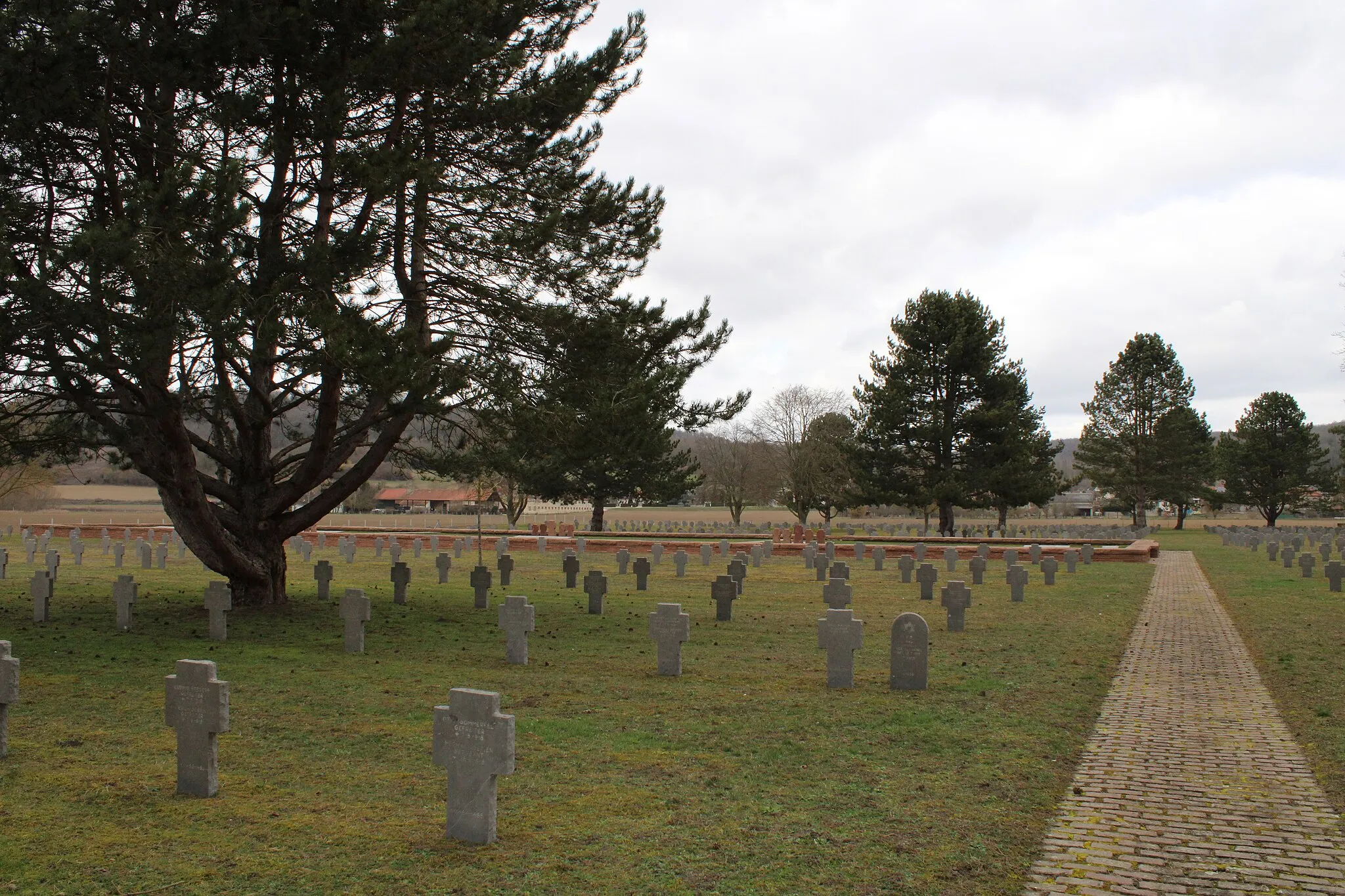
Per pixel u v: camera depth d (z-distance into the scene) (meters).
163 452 16.94
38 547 38.06
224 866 6.12
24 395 14.92
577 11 18.20
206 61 13.99
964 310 49.06
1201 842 6.70
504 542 38.41
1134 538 53.91
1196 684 12.30
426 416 17.30
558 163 18.11
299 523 19.05
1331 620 18.41
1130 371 68.12
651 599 22.66
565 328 16.72
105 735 9.34
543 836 6.70
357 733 9.55
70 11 12.61
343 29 14.96
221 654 14.15
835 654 12.03
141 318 12.27
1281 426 72.31
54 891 5.73
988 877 6.05
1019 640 16.03
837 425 57.88
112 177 14.29
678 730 9.80
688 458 54.84
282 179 15.69
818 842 6.61
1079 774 8.34
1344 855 6.46
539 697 11.38
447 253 17.11
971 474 47.88
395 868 6.10
